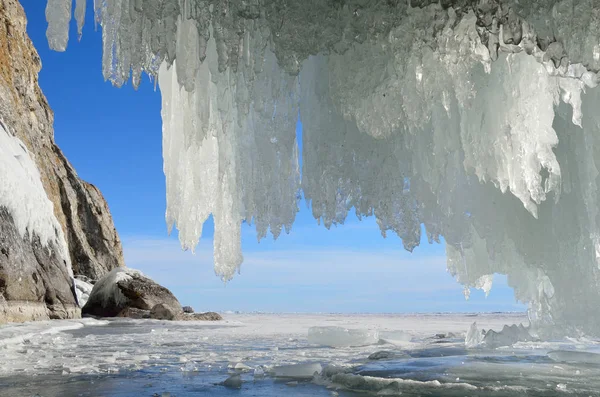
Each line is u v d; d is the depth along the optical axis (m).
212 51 3.52
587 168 3.66
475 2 3.05
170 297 13.56
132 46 3.25
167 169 4.19
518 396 2.02
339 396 2.07
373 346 4.55
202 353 3.97
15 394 2.13
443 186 3.65
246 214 3.71
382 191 3.64
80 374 2.75
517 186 3.42
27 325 6.93
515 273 4.25
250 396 2.07
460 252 4.23
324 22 3.19
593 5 2.96
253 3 3.19
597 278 3.60
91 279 17.72
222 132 3.76
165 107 4.23
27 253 8.52
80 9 3.38
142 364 3.21
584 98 3.67
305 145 3.62
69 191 18.56
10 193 8.20
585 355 2.93
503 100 3.45
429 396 2.05
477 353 3.42
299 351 4.11
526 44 3.04
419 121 3.41
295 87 3.60
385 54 3.36
